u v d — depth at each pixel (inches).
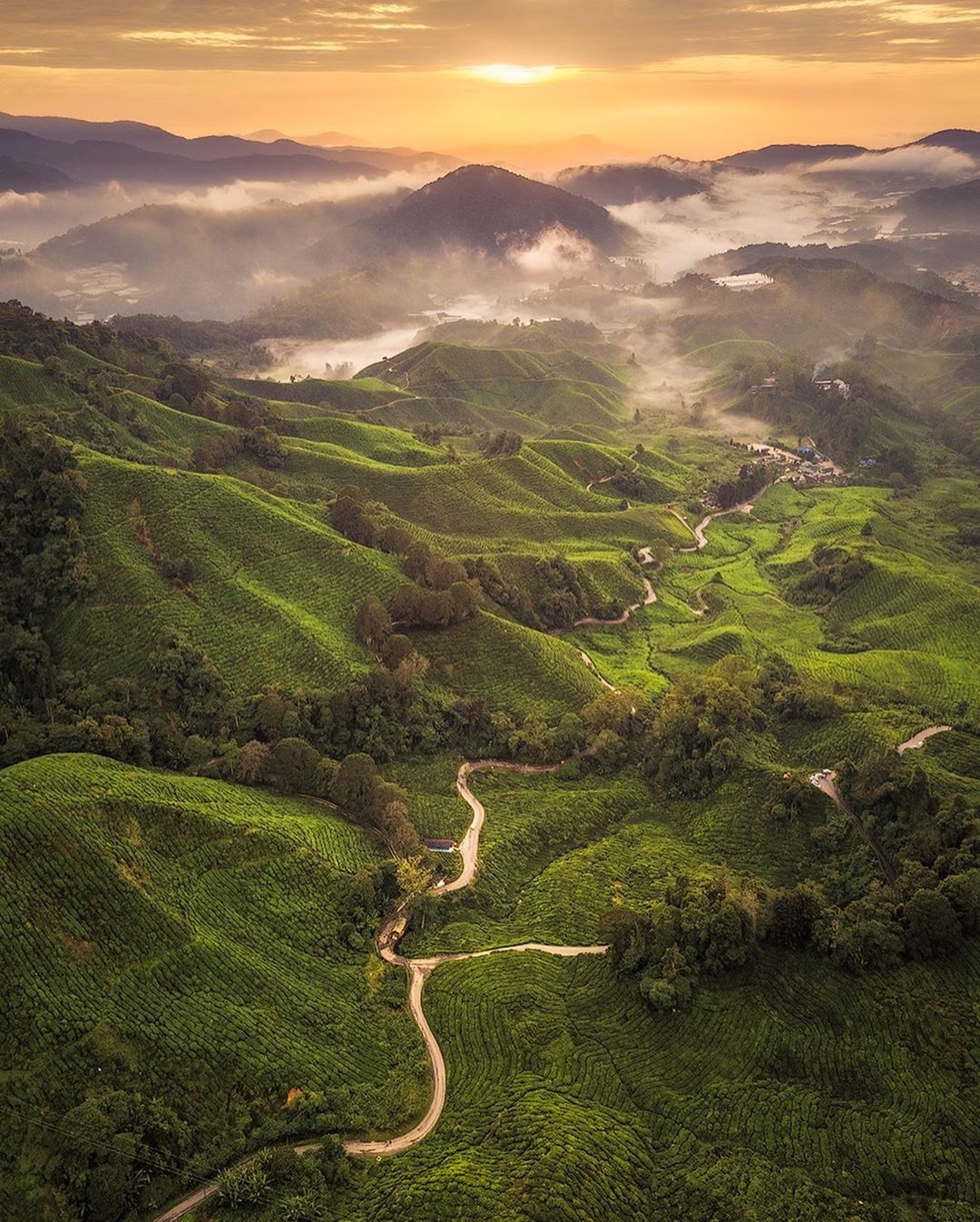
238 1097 3983.8
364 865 5364.2
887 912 4534.9
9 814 4601.4
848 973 4409.5
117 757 5674.2
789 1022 4269.2
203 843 5007.4
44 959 4173.2
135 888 4557.1
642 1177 3646.7
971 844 4761.3
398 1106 4037.9
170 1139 3772.1
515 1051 4286.4
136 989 4220.0
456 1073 4212.6
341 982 4635.8
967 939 4384.8
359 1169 3742.6
